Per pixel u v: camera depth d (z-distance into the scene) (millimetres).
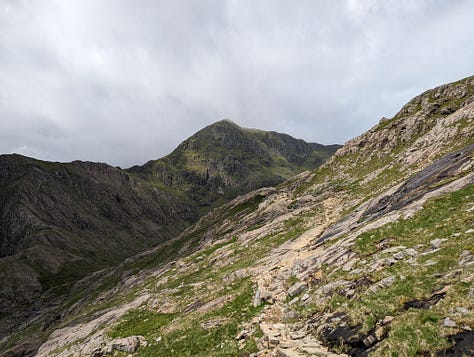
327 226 48000
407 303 16750
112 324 42188
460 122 56000
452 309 14516
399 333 14836
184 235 123812
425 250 21188
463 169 31453
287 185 107875
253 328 23609
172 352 25875
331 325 18781
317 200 71812
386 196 39188
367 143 90562
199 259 67688
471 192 26172
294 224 59750
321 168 97875
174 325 31906
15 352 73375
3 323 160625
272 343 20094
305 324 21156
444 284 16625
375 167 74625
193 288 45156
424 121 78062
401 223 27359
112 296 87438
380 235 27266
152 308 42375
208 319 29359
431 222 24984
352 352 16078
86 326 52812
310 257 32719
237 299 31562
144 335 32875
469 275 16078
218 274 48156
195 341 26031
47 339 73000
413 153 61719
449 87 85438
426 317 14820
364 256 25422
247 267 43812
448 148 50406
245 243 61531
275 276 33000
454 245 19531
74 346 44281
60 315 110250
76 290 173750
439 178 33000
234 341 23125
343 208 55031
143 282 78688
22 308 182750
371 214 37406
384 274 20625
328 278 25266
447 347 13016
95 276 182500
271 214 78938
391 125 88000
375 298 18375
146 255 124188
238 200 121250
